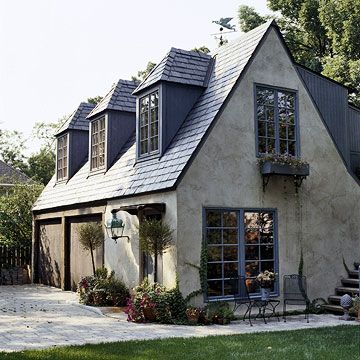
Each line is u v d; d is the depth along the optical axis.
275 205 11.96
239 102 11.67
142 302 10.23
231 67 12.36
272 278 10.59
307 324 10.30
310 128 12.84
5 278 18.70
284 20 29.95
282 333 8.95
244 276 11.23
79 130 18.14
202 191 10.92
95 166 15.95
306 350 7.45
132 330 9.27
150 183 11.61
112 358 6.81
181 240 10.55
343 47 23.25
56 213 17.34
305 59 28.20
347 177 13.37
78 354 7.02
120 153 14.98
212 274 10.91
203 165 10.98
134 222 12.44
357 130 14.99
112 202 13.49
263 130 12.06
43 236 18.98
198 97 12.69
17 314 11.23
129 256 12.63
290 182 12.27
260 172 11.75
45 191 19.55
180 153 11.36
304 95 12.84
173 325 9.93
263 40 12.24
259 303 10.65
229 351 7.33
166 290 10.52
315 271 12.37
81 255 15.73
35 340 8.27
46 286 17.88
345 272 12.89
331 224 12.85
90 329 9.36
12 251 19.59
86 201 14.73
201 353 7.17
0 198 20.41
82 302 12.66
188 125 12.05
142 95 13.06
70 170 17.84
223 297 10.93
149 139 12.66
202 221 10.84
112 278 13.24
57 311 11.75
